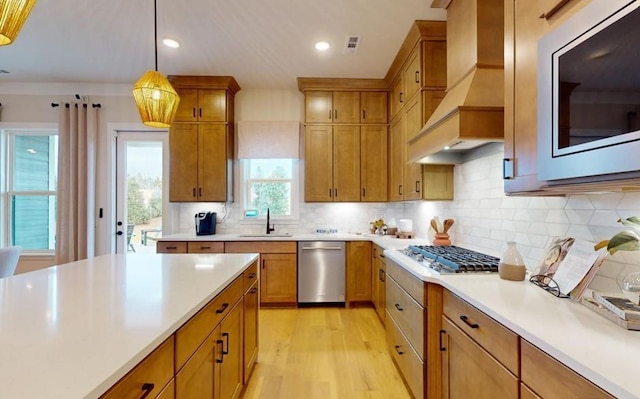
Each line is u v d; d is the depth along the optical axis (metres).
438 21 2.72
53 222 4.30
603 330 0.98
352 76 3.94
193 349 1.24
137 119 4.26
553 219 1.68
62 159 4.11
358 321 3.43
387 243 3.26
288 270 3.85
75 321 1.04
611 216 1.34
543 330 0.98
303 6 2.53
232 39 3.04
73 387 0.66
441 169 2.91
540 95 1.15
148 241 4.35
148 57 3.43
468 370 1.43
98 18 2.69
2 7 1.16
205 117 4.06
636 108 0.84
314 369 2.44
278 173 4.50
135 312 1.13
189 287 1.49
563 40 1.05
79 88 4.23
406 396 2.10
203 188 4.06
